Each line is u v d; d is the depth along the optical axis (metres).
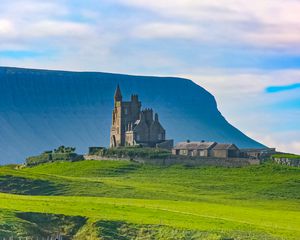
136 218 187.88
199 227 181.38
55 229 182.00
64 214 187.75
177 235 175.00
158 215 195.75
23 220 179.75
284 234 182.38
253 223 197.75
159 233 177.50
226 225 187.50
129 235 177.62
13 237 169.75
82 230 181.50
